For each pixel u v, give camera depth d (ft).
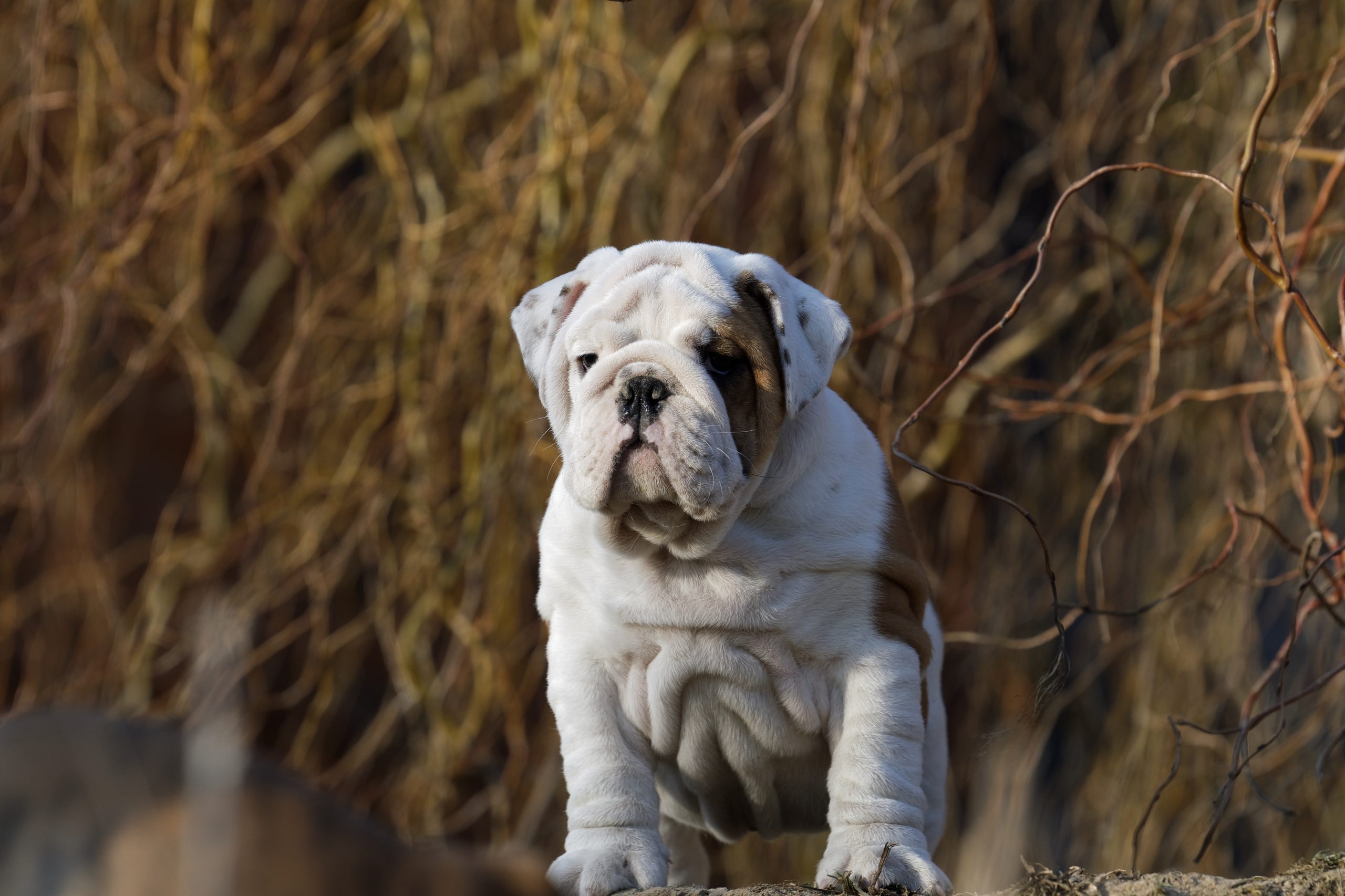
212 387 42.63
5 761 9.18
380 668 51.49
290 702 38.78
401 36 45.32
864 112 42.63
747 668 17.52
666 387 16.46
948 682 45.65
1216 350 40.70
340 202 45.65
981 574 46.75
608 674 18.08
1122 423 29.45
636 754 17.98
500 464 37.45
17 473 42.01
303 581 40.47
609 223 37.83
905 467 44.45
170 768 9.15
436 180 44.70
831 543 17.40
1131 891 15.42
